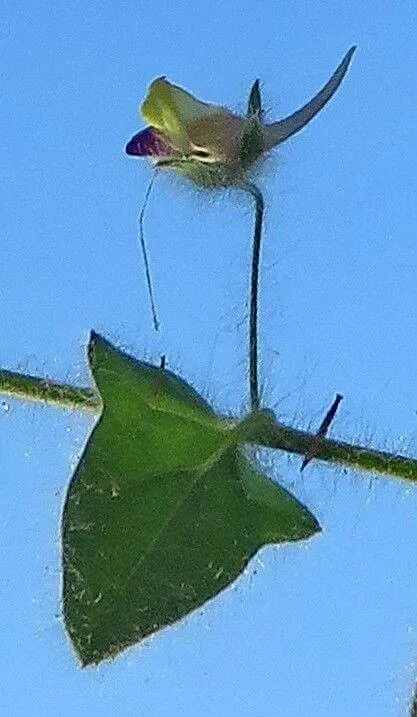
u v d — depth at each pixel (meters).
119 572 0.10
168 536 0.10
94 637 0.10
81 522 0.10
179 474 0.10
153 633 0.10
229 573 0.10
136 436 0.10
